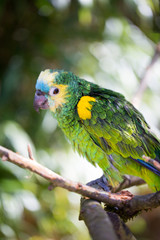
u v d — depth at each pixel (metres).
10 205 4.59
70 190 2.09
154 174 3.04
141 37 6.01
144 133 3.18
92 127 3.12
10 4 5.64
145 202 2.23
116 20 5.72
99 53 5.64
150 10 5.39
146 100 5.48
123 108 3.22
